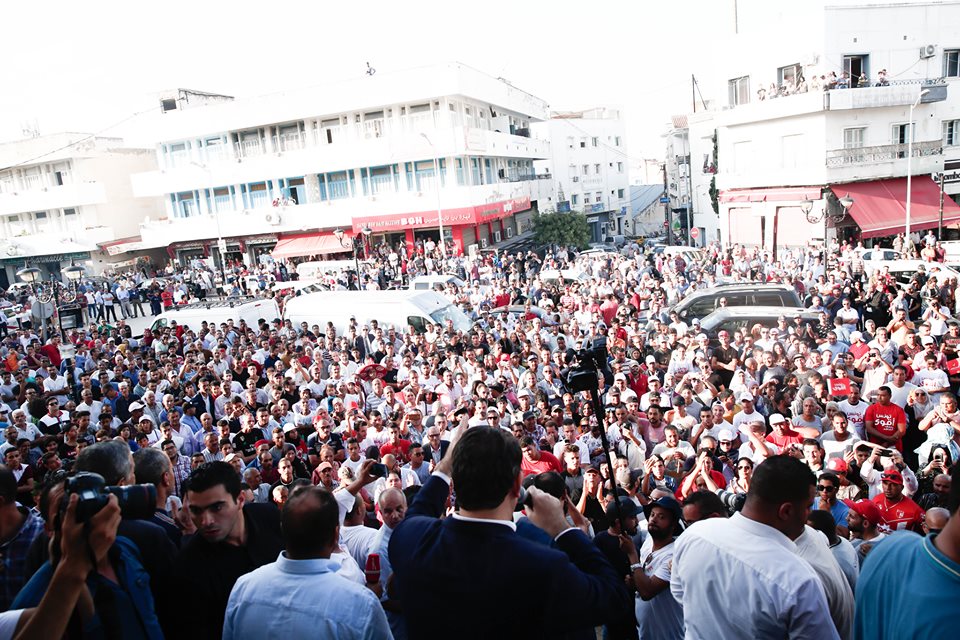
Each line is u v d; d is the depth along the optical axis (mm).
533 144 45562
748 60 32812
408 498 5285
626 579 3674
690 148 46125
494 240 40875
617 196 59562
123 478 3150
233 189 39719
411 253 35062
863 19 29109
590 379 3166
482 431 2230
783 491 2654
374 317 18094
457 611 2068
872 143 29344
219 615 2885
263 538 3133
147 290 30875
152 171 43469
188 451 9969
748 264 23812
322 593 2531
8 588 3172
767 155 31953
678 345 12117
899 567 1979
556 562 2061
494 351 13016
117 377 13367
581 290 20469
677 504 4449
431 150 34219
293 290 28203
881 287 16359
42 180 45062
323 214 37469
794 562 2584
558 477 3830
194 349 15312
